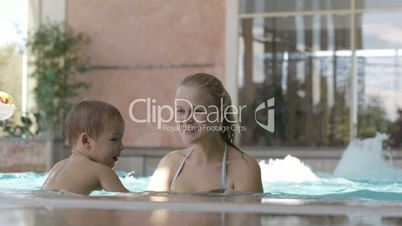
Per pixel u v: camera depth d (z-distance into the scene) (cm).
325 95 978
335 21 978
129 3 1055
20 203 152
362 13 967
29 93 1055
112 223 118
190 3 1032
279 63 998
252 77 1006
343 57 973
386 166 734
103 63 1062
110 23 1062
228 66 1014
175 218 126
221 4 1021
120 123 280
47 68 1043
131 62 1052
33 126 1012
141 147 1020
